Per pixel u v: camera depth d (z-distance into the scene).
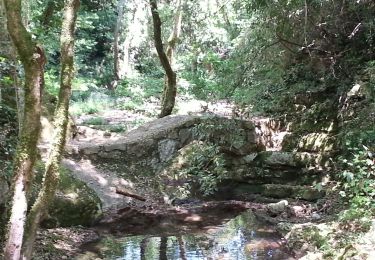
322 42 8.70
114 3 20.08
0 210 4.41
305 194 7.14
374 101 7.29
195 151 7.91
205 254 4.98
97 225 5.97
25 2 7.68
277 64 8.98
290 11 7.88
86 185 6.23
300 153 7.79
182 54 14.91
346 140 6.99
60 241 5.11
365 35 8.20
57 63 14.54
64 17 3.79
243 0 8.82
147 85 16.95
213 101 9.73
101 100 15.19
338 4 7.99
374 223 4.82
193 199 7.42
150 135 8.09
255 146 8.15
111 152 7.73
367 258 4.06
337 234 5.00
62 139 3.65
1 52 5.96
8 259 3.29
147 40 19.77
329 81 8.85
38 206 3.56
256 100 9.05
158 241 5.47
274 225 6.11
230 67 9.09
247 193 7.65
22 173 3.38
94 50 20.64
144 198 7.08
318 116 8.43
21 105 4.73
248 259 4.81
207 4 11.48
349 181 5.91
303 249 5.02
